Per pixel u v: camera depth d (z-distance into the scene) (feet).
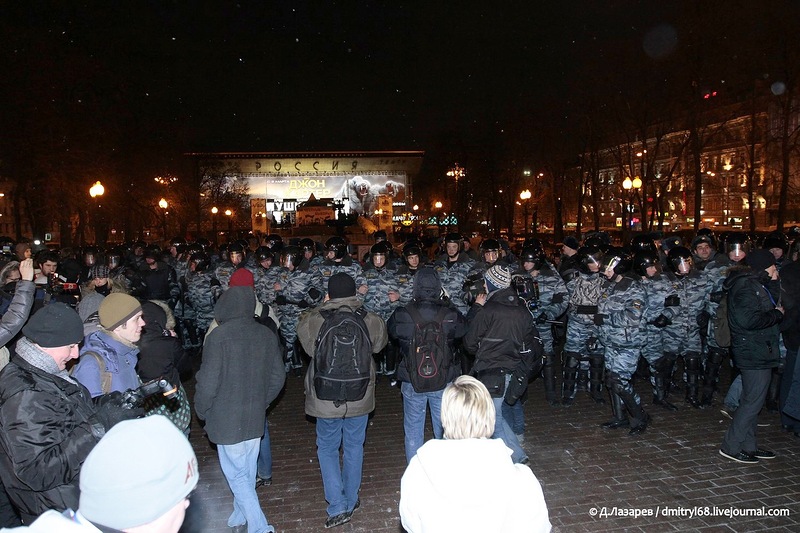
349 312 16.21
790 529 15.81
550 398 27.68
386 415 26.68
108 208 98.37
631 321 22.41
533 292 20.31
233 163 230.68
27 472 9.64
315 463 21.29
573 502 17.53
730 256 26.09
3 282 22.30
